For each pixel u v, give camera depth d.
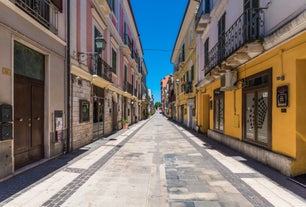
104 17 14.15
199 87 17.09
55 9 7.92
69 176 5.80
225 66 9.36
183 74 27.91
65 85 8.76
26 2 6.39
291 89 5.78
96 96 13.04
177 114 35.56
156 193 4.73
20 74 6.24
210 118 14.40
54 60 7.92
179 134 16.28
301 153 5.65
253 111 8.17
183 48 27.30
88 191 4.80
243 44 6.92
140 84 40.28
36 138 7.07
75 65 9.52
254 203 4.21
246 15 7.25
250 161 7.52
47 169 6.43
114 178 5.70
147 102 54.59
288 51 5.88
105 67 14.38
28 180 5.43
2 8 5.27
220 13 11.24
